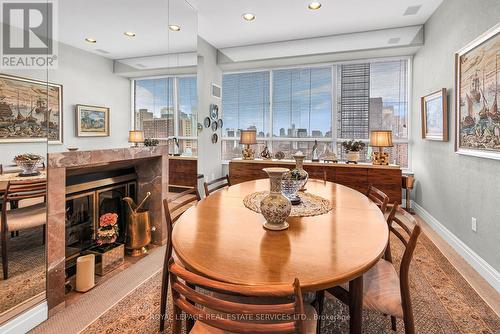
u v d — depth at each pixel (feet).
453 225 9.60
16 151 5.65
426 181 12.47
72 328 5.55
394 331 5.42
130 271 7.95
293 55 14.85
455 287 7.00
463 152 8.68
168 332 5.43
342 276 3.11
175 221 6.10
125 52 8.21
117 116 7.98
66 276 7.28
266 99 17.30
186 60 10.87
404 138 14.88
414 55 14.19
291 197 6.27
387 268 4.96
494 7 7.03
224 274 3.12
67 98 6.53
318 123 16.38
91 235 8.20
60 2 6.34
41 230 5.92
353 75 15.58
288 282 2.96
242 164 15.34
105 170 8.59
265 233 4.37
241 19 12.09
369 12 11.35
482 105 7.63
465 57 8.63
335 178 13.76
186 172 11.29
